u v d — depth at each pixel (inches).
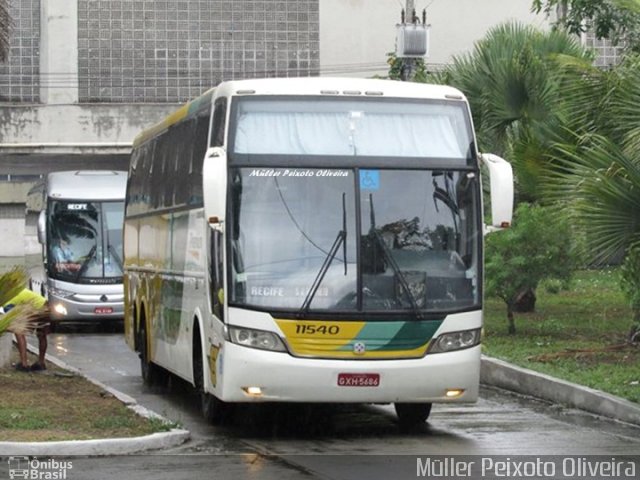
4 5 886.4
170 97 2226.9
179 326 658.2
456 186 569.3
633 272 771.4
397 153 567.2
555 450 528.4
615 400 626.2
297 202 554.6
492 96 1023.6
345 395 542.0
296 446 541.3
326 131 566.9
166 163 713.6
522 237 885.2
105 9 2207.2
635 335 831.7
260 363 539.8
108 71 2219.5
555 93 916.0
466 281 561.3
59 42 2206.0
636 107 726.5
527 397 713.6
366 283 549.0
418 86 587.5
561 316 1052.5
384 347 546.0
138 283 805.9
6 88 2215.8
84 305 1227.9
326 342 542.9
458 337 556.4
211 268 572.4
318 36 2209.6
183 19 2214.6
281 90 569.0
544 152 890.1
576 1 957.2
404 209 560.7
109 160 2261.3
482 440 557.9
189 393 749.9
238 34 2213.3
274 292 545.0
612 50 1883.6
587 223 697.6
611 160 692.7
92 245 1242.6
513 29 1088.8
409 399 549.0
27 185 2282.2
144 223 785.6
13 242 2330.2
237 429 593.0
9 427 551.2
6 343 812.6
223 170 543.2
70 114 2215.8
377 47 2203.5
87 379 749.9
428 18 2169.0
